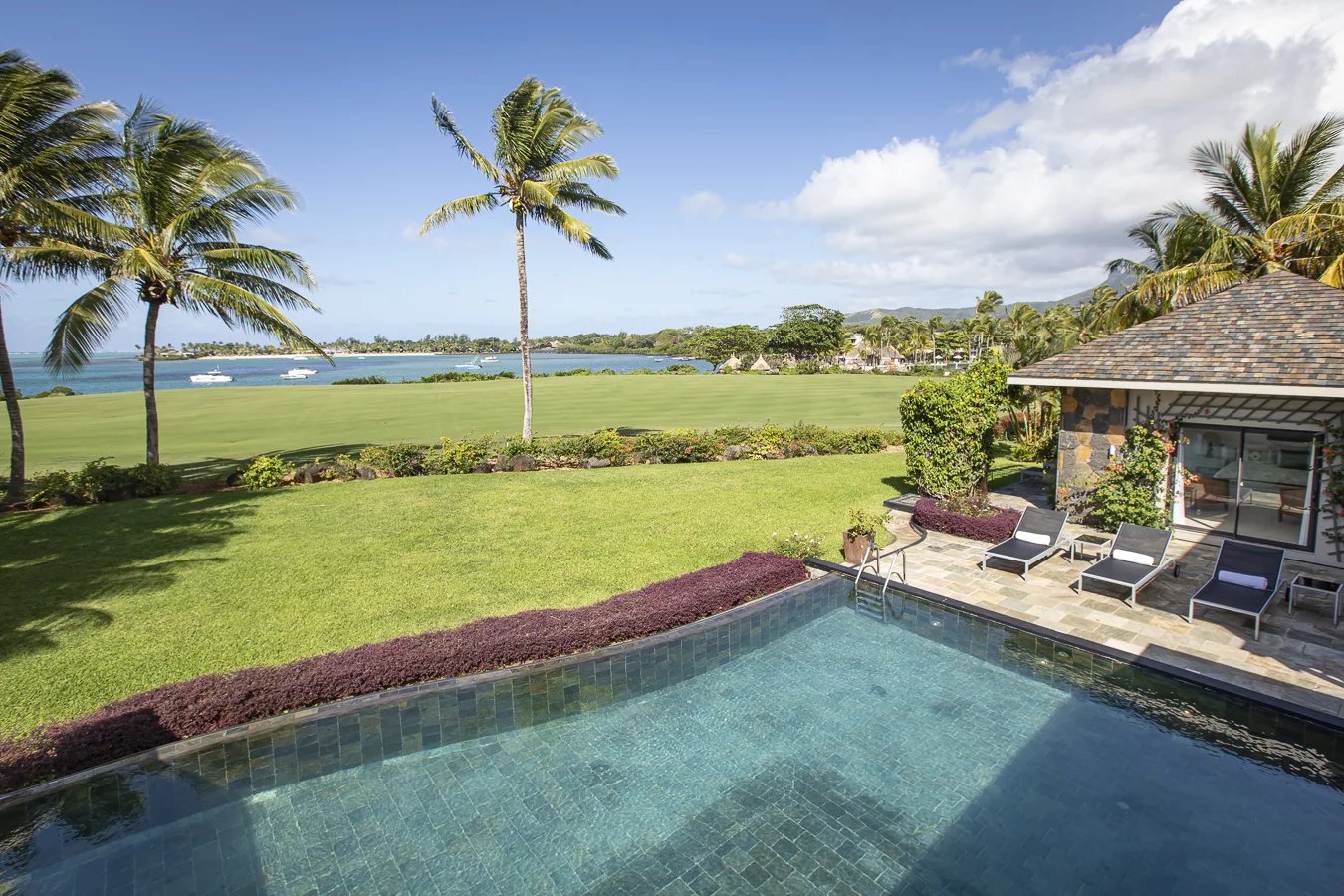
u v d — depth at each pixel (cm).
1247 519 1157
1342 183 1816
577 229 2044
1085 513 1331
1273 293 1236
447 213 2042
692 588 900
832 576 1023
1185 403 1188
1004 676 733
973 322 9456
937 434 1362
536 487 1631
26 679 716
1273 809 520
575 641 776
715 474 1809
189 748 604
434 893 453
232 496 1527
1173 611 877
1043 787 550
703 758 600
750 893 445
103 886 458
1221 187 2041
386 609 907
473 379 6750
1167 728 630
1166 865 464
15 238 1480
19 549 1145
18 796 534
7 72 1316
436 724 652
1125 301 2127
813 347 11350
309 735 632
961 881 453
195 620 866
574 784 568
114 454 2197
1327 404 1038
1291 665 723
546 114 1986
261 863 481
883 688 714
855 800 540
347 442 2489
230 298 1645
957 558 1109
